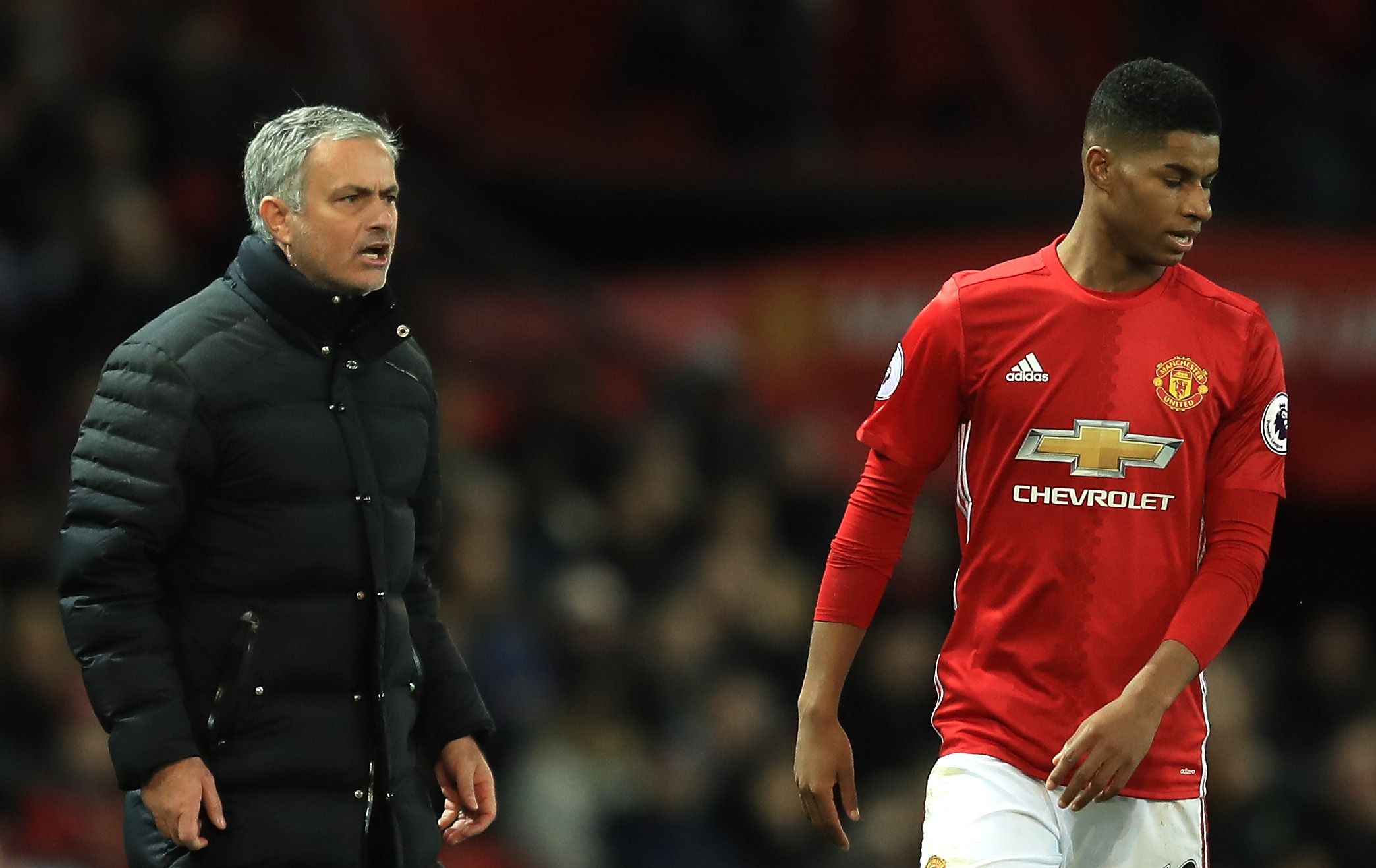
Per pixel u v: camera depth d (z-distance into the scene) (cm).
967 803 1342
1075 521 1331
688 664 3231
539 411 3716
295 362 1365
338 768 1355
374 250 1369
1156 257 1312
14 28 3662
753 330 4128
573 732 3009
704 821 3027
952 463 3931
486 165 4425
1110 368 1330
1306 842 3347
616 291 4294
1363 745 3416
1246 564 1315
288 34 4312
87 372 3250
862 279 4072
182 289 3388
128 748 1283
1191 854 1370
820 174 4528
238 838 1328
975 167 4759
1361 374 4081
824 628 1393
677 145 4650
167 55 3662
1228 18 4806
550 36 4772
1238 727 3350
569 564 3325
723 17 4575
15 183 3447
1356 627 3978
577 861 2898
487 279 4047
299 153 1359
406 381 1436
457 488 3253
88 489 1319
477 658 2967
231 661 1334
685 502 3584
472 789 1473
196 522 1348
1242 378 1344
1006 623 1351
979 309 1354
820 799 1386
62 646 2688
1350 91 4828
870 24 4878
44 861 2398
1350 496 4059
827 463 3941
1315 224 4616
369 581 1371
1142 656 1330
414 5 4622
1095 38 5034
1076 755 1267
